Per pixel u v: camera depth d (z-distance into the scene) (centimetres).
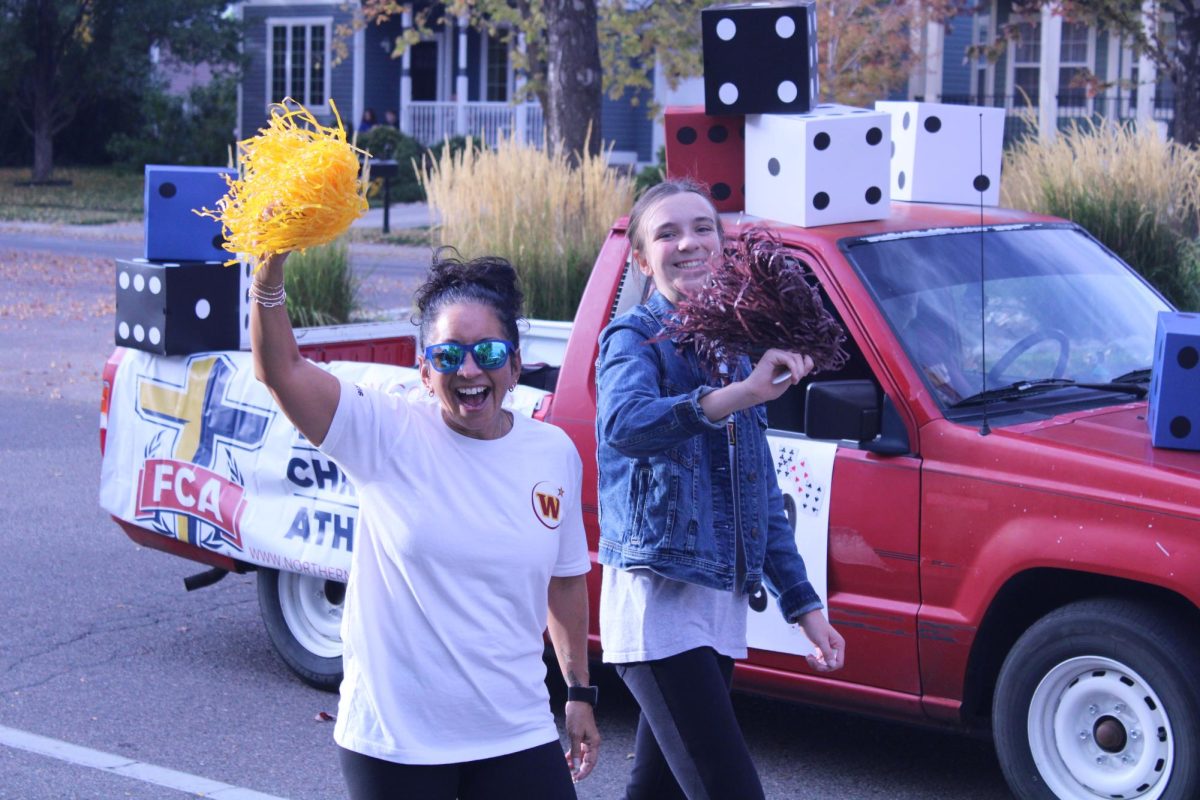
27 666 630
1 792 496
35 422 1188
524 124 3428
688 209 360
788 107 526
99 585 757
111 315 1816
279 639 616
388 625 307
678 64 1881
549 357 711
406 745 303
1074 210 1070
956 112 599
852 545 467
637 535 353
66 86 3888
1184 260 1057
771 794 497
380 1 2255
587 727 343
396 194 3356
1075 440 439
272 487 575
